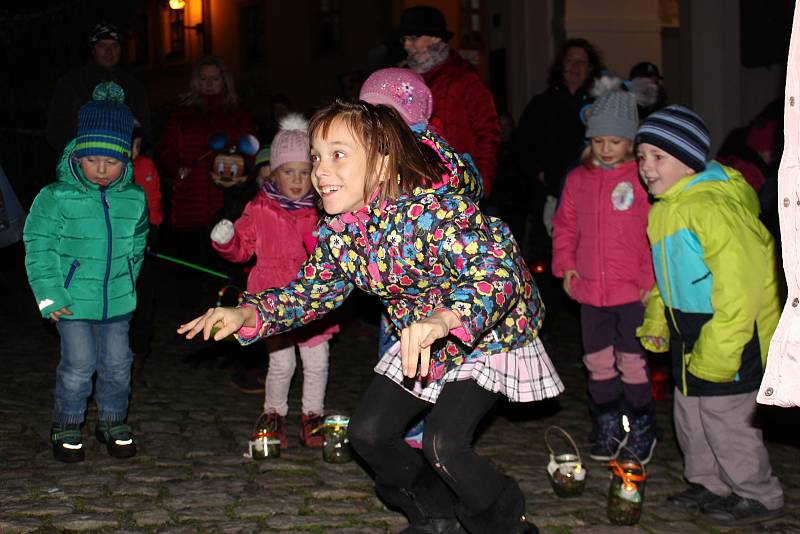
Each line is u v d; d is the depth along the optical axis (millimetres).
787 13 8984
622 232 4719
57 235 4367
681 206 3959
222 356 6941
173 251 7398
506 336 3209
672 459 4875
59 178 4465
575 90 6824
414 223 2979
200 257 7355
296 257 4762
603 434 4844
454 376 3217
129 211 4492
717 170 4090
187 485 4258
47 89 10539
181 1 17141
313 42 19500
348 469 4535
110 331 4566
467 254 2887
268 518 3904
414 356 2553
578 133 6715
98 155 4312
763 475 4051
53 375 6316
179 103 7312
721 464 4051
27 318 8422
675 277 4016
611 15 11547
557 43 11672
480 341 3188
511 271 2832
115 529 3740
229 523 3830
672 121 4070
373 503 4113
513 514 3324
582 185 4863
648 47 11656
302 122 4801
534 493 4324
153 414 5438
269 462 4613
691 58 9938
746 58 9430
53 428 4551
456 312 2670
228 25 21562
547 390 3303
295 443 4941
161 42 23438
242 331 3199
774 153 5547
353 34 18562
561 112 6762
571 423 5496
